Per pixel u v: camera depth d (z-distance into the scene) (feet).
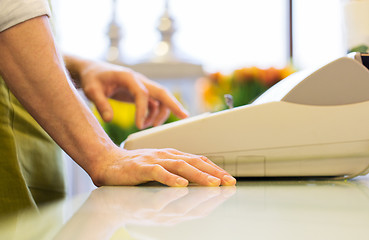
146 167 2.10
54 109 2.32
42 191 3.18
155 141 2.52
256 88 4.19
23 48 2.27
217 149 2.48
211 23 8.69
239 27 8.58
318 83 2.44
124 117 4.70
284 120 2.45
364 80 2.46
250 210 1.11
